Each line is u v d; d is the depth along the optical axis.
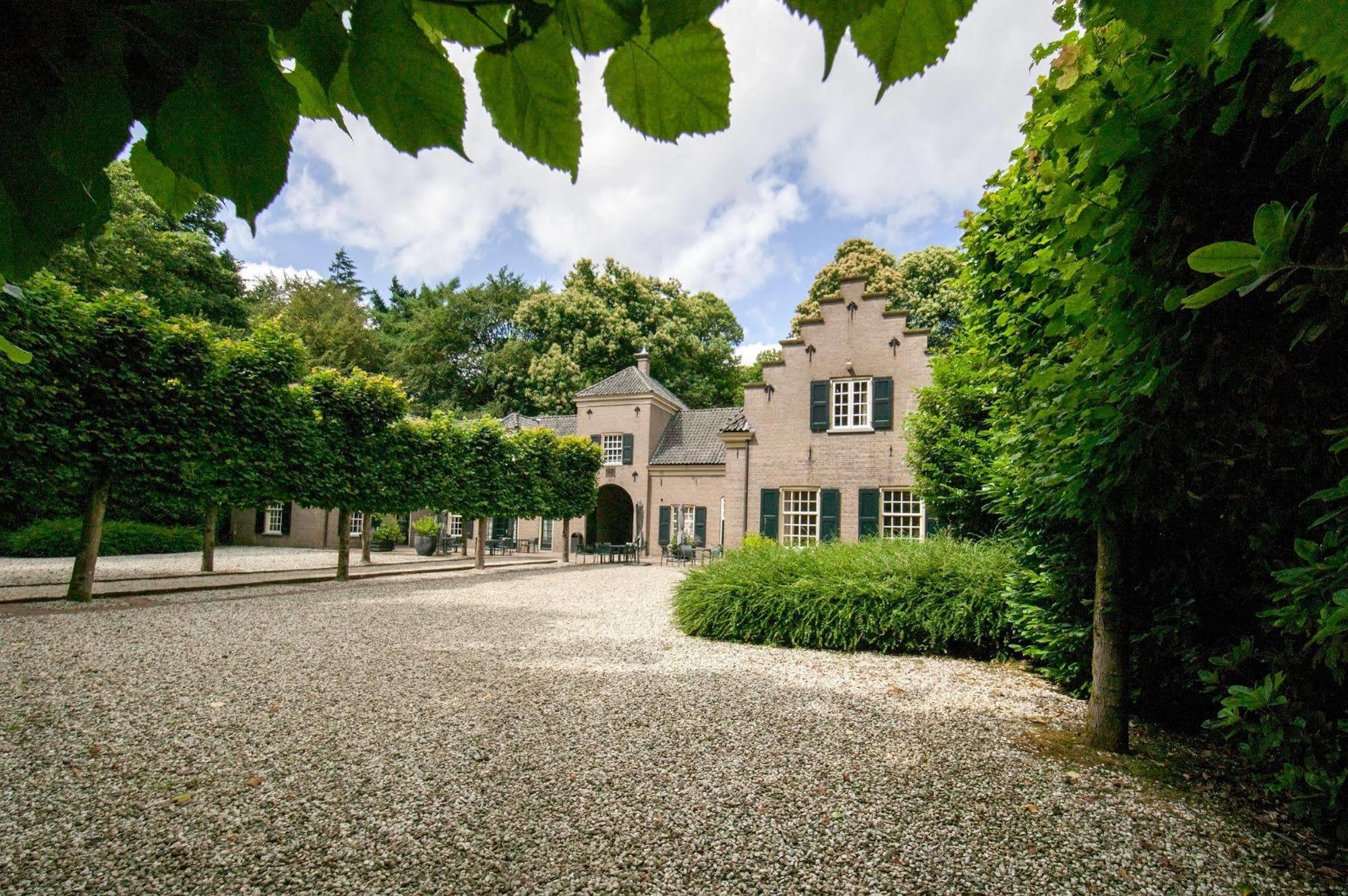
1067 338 3.55
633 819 2.96
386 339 34.78
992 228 4.75
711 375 31.88
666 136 0.57
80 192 0.57
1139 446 2.67
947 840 2.80
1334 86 1.01
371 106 0.57
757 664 6.16
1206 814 3.05
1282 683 2.58
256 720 4.19
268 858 2.59
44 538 17.66
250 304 29.61
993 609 6.36
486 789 3.25
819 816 3.01
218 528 26.55
